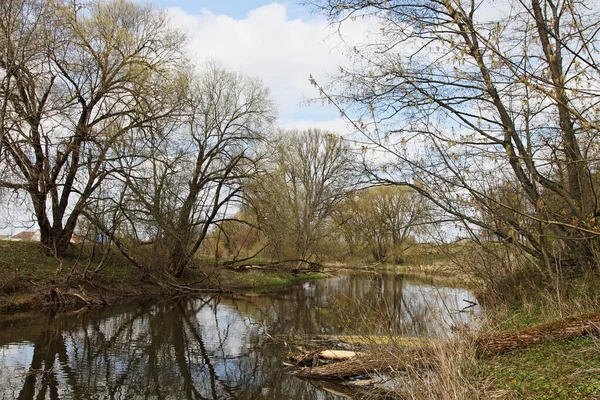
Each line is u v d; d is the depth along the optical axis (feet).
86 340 41.55
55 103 58.70
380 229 41.60
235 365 35.12
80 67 62.08
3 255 60.85
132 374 32.53
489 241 37.68
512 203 31.07
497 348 24.30
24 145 55.01
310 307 65.67
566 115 26.14
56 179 63.93
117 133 61.72
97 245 67.41
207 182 82.94
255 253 102.06
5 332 42.34
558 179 35.60
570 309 28.19
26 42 50.39
